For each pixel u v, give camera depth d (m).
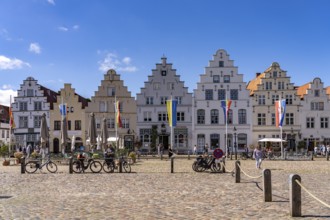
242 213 14.09
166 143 76.06
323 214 13.83
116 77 76.81
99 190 20.84
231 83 76.31
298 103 75.25
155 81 76.62
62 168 37.38
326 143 74.75
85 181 25.55
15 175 30.12
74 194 19.31
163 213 14.17
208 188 21.47
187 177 28.08
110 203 16.44
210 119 76.19
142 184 23.66
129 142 75.94
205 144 71.81
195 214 13.95
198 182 24.64
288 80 75.62
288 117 75.44
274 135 75.31
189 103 76.44
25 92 78.31
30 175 30.12
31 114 78.06
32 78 78.44
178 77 76.62
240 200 17.08
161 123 76.12
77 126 76.69
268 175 16.69
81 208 15.24
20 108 78.38
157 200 17.23
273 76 75.94
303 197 17.88
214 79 76.56
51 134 77.19
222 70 76.56
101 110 76.62
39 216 13.68
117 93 76.69
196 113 76.38
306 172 32.97
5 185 23.39
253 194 18.94
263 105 75.75
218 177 27.98
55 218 13.32
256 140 75.56
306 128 75.19
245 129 75.69
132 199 17.56
